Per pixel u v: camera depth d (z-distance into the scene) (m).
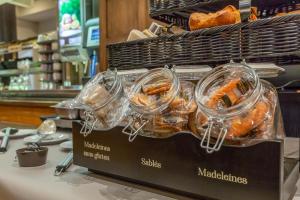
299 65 0.77
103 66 2.03
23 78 3.34
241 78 0.46
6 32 3.85
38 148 0.70
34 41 3.34
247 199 0.40
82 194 0.49
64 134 1.01
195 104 0.46
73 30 2.57
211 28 0.70
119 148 0.53
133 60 0.84
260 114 0.42
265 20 0.63
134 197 0.47
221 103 0.43
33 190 0.53
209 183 0.43
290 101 0.73
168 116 0.48
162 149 0.48
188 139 0.45
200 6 0.81
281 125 0.49
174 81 0.50
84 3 2.42
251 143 0.40
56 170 0.61
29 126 2.00
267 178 0.38
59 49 2.75
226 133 0.41
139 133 0.50
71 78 2.71
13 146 0.88
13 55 3.57
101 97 0.56
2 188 0.58
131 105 0.50
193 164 0.45
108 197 0.47
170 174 0.47
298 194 0.48
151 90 0.51
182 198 0.46
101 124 0.56
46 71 3.02
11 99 2.50
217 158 0.42
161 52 0.78
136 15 1.85
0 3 3.70
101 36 2.04
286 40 0.61
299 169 0.58
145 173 0.50
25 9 4.15
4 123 2.34
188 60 0.74
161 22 0.96
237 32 0.66
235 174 0.41
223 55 0.69
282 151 0.38
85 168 0.63
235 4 0.79
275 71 0.63
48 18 4.32
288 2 0.80
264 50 0.64
